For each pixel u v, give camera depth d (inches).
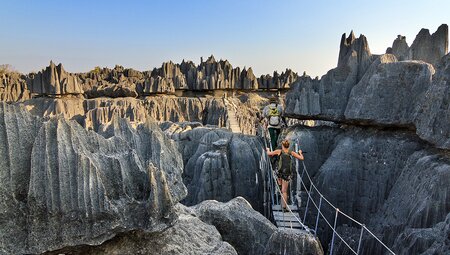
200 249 380.5
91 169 294.7
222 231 511.8
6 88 2343.8
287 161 579.5
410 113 742.5
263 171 820.6
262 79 3095.5
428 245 461.4
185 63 2982.3
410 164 678.5
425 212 548.7
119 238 334.0
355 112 822.5
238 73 2915.8
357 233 722.2
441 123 614.9
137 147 358.0
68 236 287.9
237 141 960.3
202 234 411.5
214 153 928.3
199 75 2746.1
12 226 277.1
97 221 295.1
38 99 2151.8
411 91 753.0
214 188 895.1
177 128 1189.1
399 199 649.6
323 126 996.6
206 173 900.0
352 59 906.7
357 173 809.5
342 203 807.1
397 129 796.0
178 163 375.6
